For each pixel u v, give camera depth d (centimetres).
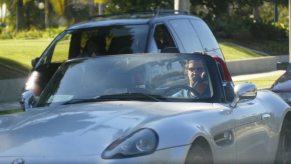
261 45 8906
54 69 2466
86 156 1075
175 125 1173
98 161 1062
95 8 12025
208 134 1241
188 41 2641
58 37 2641
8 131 1216
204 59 1484
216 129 1288
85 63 1547
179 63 1480
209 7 9431
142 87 1419
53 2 10694
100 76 1480
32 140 1146
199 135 1198
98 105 1329
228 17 9450
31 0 11712
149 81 1438
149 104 1324
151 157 1077
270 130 1614
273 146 1634
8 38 8562
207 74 1462
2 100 4303
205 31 2873
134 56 1525
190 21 2762
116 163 1051
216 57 2356
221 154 1295
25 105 1571
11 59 5366
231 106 1423
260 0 10025
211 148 1250
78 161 1069
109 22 2577
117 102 1355
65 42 2623
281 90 2712
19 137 1169
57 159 1083
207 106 1369
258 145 1526
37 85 2406
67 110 1310
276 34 9550
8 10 12425
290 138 1798
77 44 2603
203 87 1441
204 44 2789
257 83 5303
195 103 1381
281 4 11950
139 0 8238
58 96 1470
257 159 1523
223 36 8856
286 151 1780
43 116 1287
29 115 1333
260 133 1542
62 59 2577
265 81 5519
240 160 1411
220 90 1448
